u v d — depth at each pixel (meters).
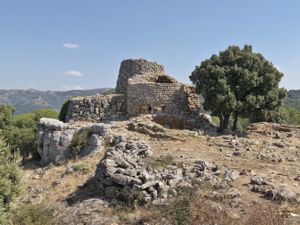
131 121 30.62
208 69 30.36
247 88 29.38
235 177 17.70
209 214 13.68
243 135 28.23
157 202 15.25
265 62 30.95
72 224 14.61
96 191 18.00
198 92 31.22
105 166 17.89
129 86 33.44
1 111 35.72
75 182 21.94
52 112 43.44
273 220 13.09
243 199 15.31
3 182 13.91
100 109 34.12
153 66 37.41
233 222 13.20
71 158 27.11
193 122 32.50
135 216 14.66
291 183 17.30
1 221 13.05
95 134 27.22
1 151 15.62
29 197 20.33
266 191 15.74
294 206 14.62
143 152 21.42
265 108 29.70
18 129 35.06
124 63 37.91
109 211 15.40
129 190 16.12
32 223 14.31
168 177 16.98
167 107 33.12
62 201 18.19
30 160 30.66
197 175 17.62
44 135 28.98
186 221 13.38
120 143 24.20
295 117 44.16
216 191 15.93
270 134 28.08
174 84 33.62
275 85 30.31
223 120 31.52
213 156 22.17
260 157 22.03
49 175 24.80
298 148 24.72
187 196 14.62
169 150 23.41
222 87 28.81
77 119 33.88
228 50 31.08
